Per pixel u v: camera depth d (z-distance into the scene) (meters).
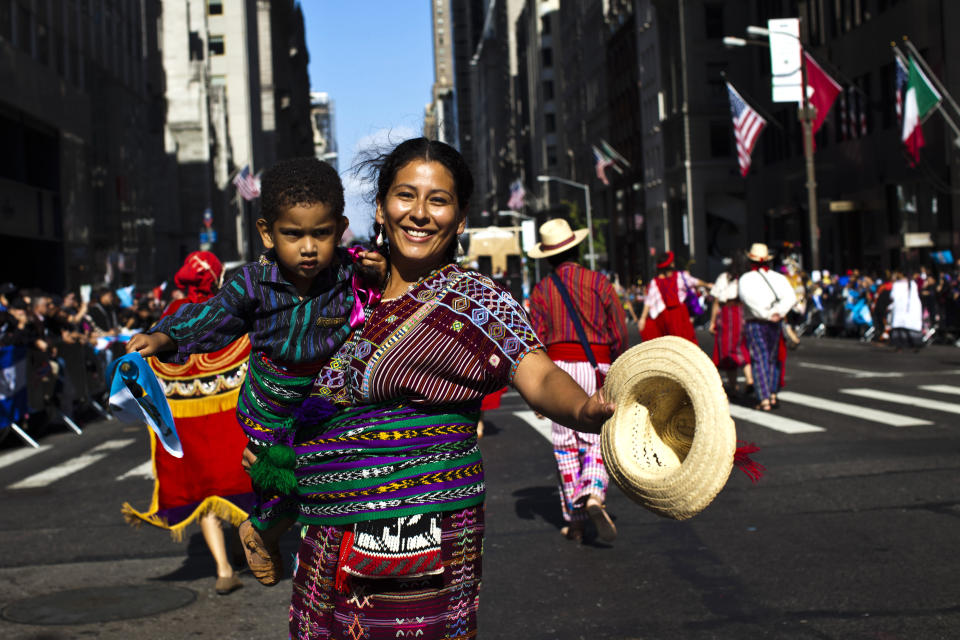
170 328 2.75
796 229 48.81
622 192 85.88
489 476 9.38
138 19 51.72
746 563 5.95
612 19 87.88
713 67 64.19
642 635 4.78
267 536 3.00
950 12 33.34
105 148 44.41
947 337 25.56
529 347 2.59
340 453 2.67
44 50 36.03
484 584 5.78
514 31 150.00
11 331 13.77
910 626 4.72
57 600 5.76
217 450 5.69
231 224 76.69
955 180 33.03
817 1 44.59
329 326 2.75
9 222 32.84
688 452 2.30
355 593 2.65
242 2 91.00
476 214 195.88
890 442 10.11
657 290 11.40
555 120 118.38
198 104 70.19
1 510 8.76
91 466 11.38
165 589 5.96
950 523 6.68
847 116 41.88
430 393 2.62
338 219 2.80
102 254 43.28
